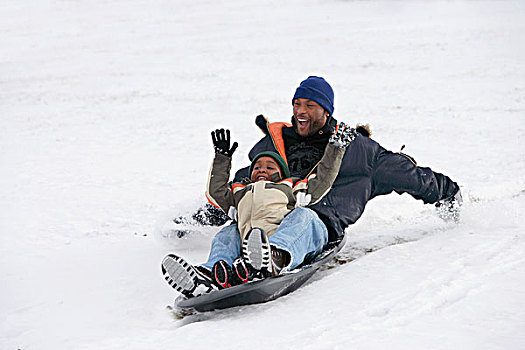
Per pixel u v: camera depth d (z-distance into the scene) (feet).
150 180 56.70
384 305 23.09
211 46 169.89
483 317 21.33
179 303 24.27
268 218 27.07
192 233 35.24
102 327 24.35
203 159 65.82
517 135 68.74
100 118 95.35
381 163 31.78
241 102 103.09
